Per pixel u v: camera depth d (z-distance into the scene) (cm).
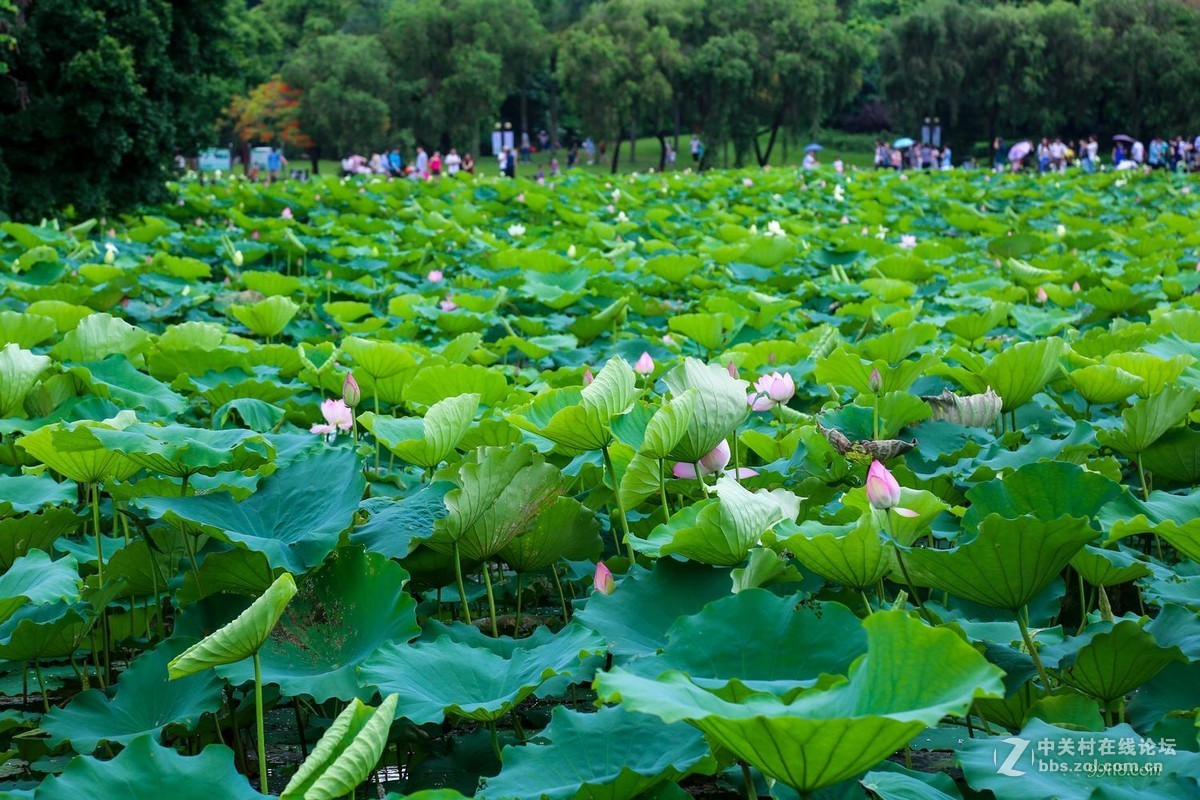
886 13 7931
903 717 179
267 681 290
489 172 6194
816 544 303
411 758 334
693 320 706
